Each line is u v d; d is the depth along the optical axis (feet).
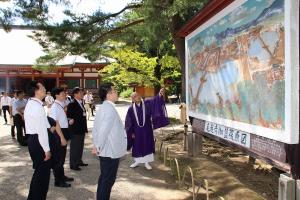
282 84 15.25
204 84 25.91
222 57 22.13
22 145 37.50
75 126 25.93
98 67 112.37
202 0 31.04
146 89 92.63
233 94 20.59
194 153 30.22
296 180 14.65
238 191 21.34
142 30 41.32
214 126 24.12
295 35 14.57
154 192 21.48
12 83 114.01
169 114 68.90
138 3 40.81
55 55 42.27
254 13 17.78
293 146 14.82
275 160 16.19
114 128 17.01
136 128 26.76
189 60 29.89
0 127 55.98
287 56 14.67
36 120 16.46
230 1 20.61
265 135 16.84
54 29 37.70
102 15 39.96
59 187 22.02
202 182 22.81
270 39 16.17
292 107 14.65
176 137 40.47
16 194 21.01
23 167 27.63
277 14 15.52
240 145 19.89
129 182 23.45
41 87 16.74
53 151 17.52
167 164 28.27
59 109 22.20
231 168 28.04
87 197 20.27
